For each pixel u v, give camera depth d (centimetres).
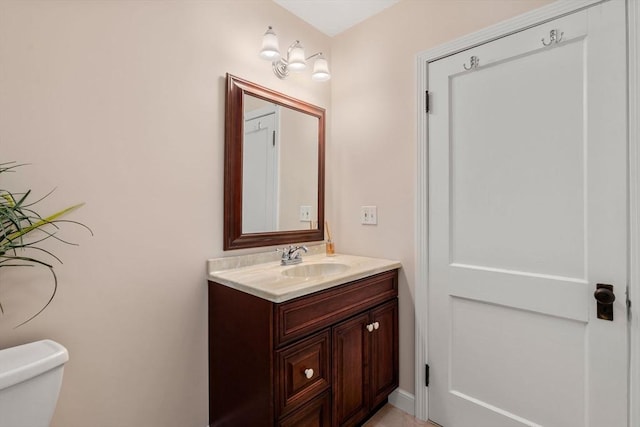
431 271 177
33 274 113
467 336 165
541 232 143
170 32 148
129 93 135
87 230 125
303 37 209
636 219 121
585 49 131
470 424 163
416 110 183
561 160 138
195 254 157
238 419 141
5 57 108
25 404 93
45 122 115
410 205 186
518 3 148
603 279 128
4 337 108
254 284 137
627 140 122
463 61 165
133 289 137
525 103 147
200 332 158
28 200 112
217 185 165
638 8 120
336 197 224
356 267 173
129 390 136
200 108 158
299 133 205
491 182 157
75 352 122
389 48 197
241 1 175
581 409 134
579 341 134
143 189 139
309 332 137
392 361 186
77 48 122
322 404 142
